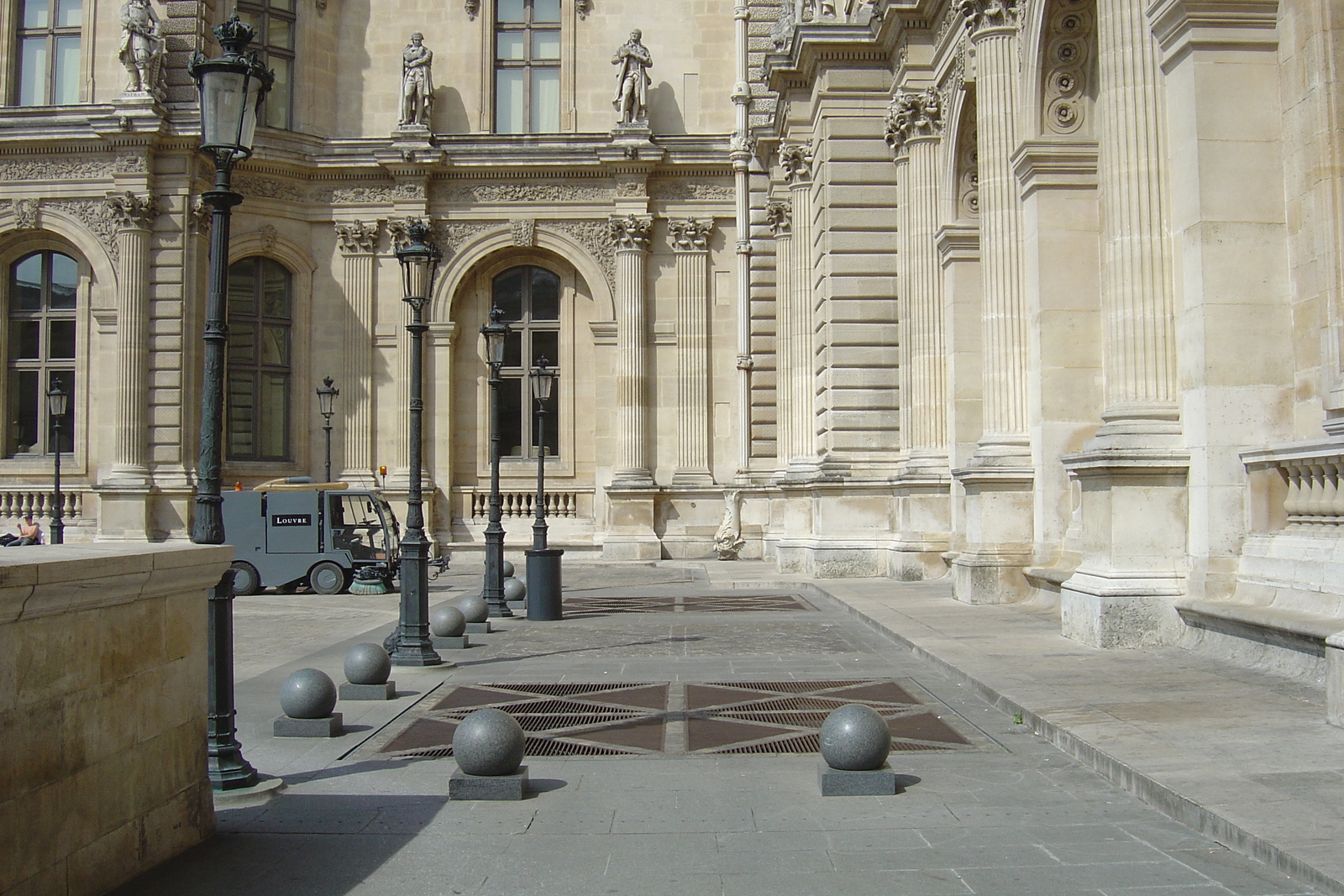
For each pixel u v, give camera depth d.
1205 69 12.06
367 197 35.25
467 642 15.74
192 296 33.41
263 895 5.77
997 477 17.58
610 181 35.50
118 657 5.79
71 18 35.44
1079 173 16.39
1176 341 12.70
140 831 6.02
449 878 6.05
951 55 21.28
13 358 34.84
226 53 8.11
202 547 6.62
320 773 8.43
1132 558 12.48
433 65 36.41
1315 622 10.00
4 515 34.03
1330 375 11.00
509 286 36.56
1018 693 10.03
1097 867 5.96
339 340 35.34
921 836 6.61
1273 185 12.00
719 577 26.45
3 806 4.75
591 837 6.75
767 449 34.47
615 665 13.56
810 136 28.55
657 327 35.38
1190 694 9.69
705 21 36.56
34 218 33.75
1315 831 6.00
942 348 22.73
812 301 27.77
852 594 20.44
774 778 8.10
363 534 26.83
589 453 35.94
